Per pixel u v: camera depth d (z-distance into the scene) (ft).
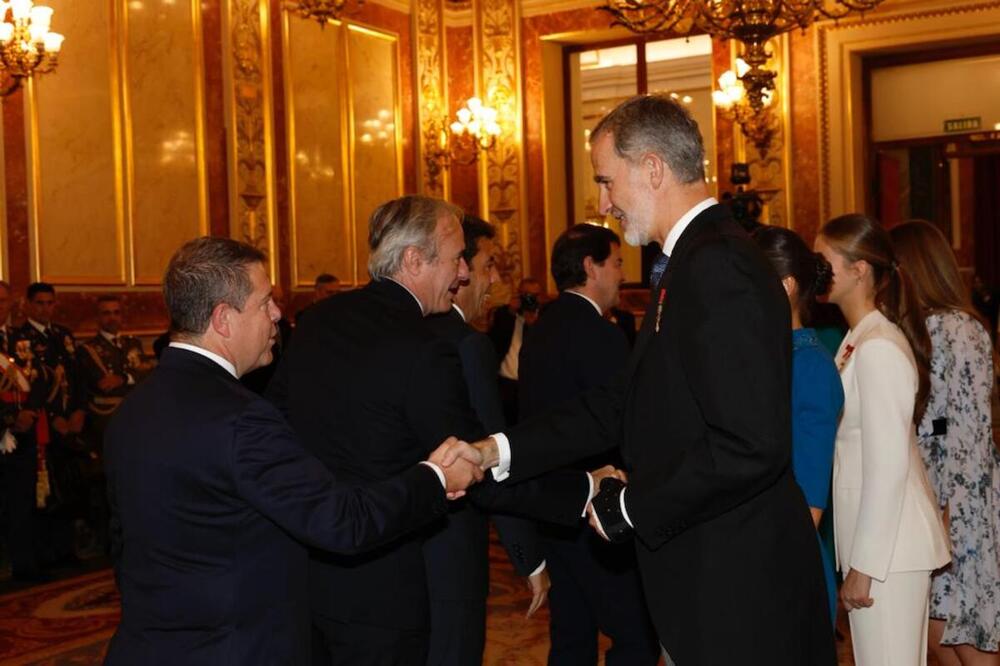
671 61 35.73
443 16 36.52
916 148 33.32
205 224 28.12
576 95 37.17
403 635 7.92
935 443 10.65
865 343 8.76
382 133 34.32
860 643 8.91
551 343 10.88
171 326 6.89
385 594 7.87
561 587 11.00
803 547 6.90
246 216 29.30
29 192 23.95
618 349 10.66
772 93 32.30
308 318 8.75
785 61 32.07
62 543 21.66
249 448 6.33
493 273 10.79
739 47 32.94
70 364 21.43
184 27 27.68
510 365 25.43
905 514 8.84
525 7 36.19
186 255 6.81
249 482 6.30
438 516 7.25
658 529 6.57
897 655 8.74
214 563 6.38
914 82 32.83
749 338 6.34
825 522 10.78
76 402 21.42
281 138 30.50
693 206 7.06
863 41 31.35
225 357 6.84
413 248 8.52
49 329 21.43
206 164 28.19
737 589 6.66
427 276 8.57
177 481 6.35
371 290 8.54
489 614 16.90
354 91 33.19
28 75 20.33
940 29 30.48
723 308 6.40
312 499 6.36
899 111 33.12
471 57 36.65
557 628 11.06
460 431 7.93
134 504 6.45
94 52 25.44
